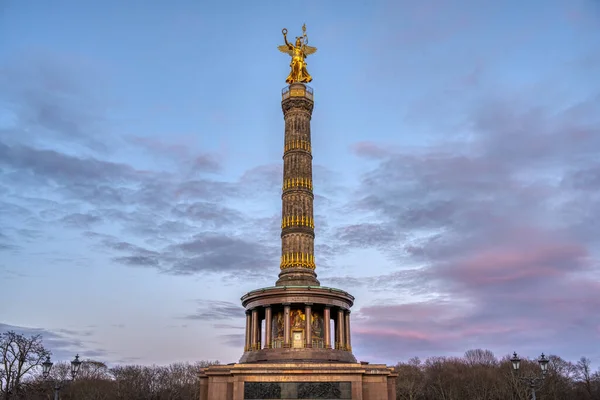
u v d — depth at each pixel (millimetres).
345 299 71250
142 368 166750
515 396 129125
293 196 75438
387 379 64438
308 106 80938
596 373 165875
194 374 166250
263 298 69812
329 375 61812
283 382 61406
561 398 141000
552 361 156500
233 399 61000
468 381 146875
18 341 88875
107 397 147250
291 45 84438
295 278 71438
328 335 68000
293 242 73562
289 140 78812
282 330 69312
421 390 145750
